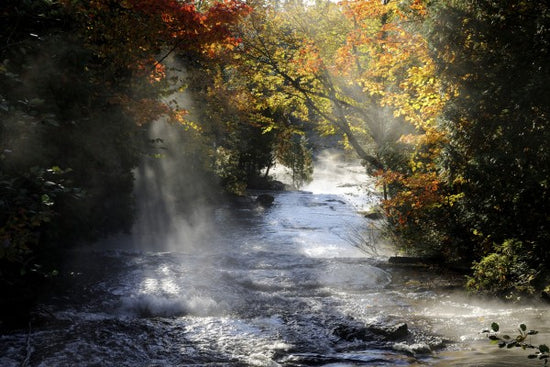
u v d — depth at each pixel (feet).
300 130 69.05
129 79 43.37
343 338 24.25
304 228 70.74
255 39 61.87
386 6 48.78
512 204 33.96
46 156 34.63
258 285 35.40
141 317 27.76
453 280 37.47
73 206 44.62
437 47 33.09
